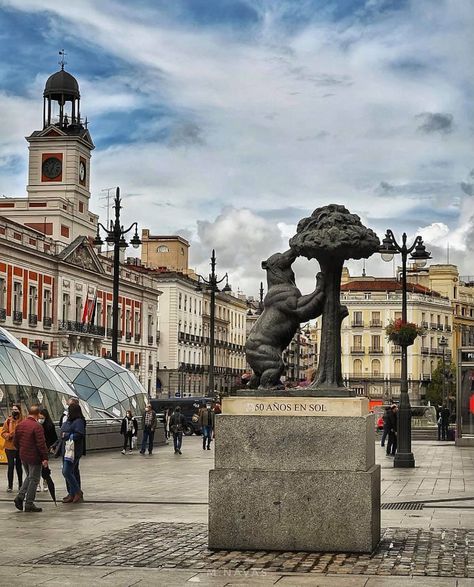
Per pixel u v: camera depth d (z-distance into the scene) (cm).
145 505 1568
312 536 1027
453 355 12019
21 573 928
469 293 12788
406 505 1541
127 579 893
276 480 1036
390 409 3038
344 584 860
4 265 6272
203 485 1978
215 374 11594
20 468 1811
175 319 10088
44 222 7544
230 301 12456
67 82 8025
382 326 11169
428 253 2786
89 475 2269
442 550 1042
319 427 1038
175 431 3262
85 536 1190
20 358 3144
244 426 1052
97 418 3597
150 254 11075
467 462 2680
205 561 980
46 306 6950
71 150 7844
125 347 8525
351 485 1021
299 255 1124
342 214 1105
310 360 12412
